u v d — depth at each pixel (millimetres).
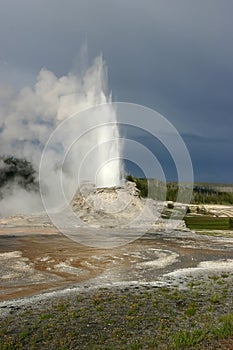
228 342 14203
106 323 18047
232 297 24031
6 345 15039
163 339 15492
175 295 24516
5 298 25812
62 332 16781
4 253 47094
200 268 38688
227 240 64938
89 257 44875
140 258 44969
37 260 42812
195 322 18047
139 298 23766
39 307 22266
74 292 26719
